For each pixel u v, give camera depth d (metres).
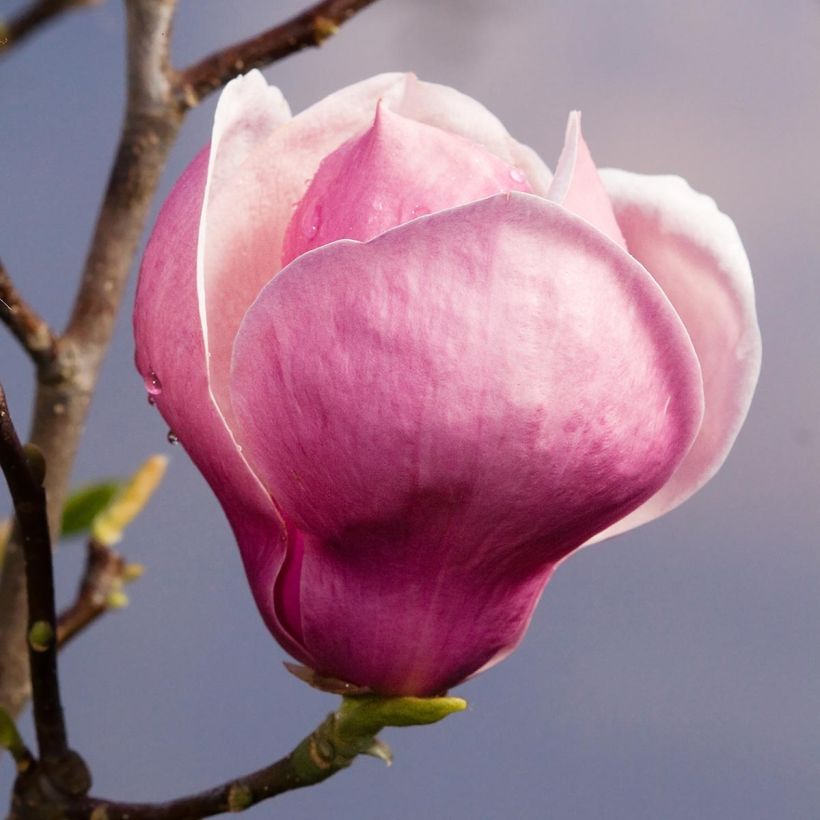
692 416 1.41
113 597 1.54
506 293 1.38
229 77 1.51
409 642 1.43
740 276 1.44
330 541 1.42
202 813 1.45
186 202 1.42
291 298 1.39
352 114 1.44
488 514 1.41
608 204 1.42
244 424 1.41
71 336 1.51
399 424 1.39
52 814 1.46
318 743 1.44
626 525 1.45
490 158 1.41
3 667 1.51
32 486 1.44
